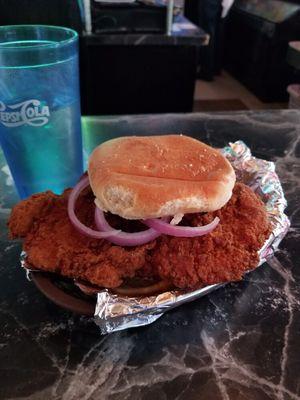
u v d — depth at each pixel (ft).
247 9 3.64
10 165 0.88
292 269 0.77
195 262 0.64
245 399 0.55
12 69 0.73
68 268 0.63
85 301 0.61
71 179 0.94
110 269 0.62
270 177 0.87
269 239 0.71
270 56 3.23
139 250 0.65
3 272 0.76
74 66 0.83
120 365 0.60
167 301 0.60
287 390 0.56
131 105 2.38
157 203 0.61
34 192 0.91
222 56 4.26
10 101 0.76
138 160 0.68
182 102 2.43
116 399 0.55
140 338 0.64
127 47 2.12
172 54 2.20
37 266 0.64
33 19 1.88
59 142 0.86
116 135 1.26
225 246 0.66
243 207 0.73
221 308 0.69
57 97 0.80
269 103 3.50
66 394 0.56
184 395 0.56
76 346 0.62
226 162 0.72
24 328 0.65
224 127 1.34
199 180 0.66
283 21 3.03
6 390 0.56
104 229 0.67
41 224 0.71
